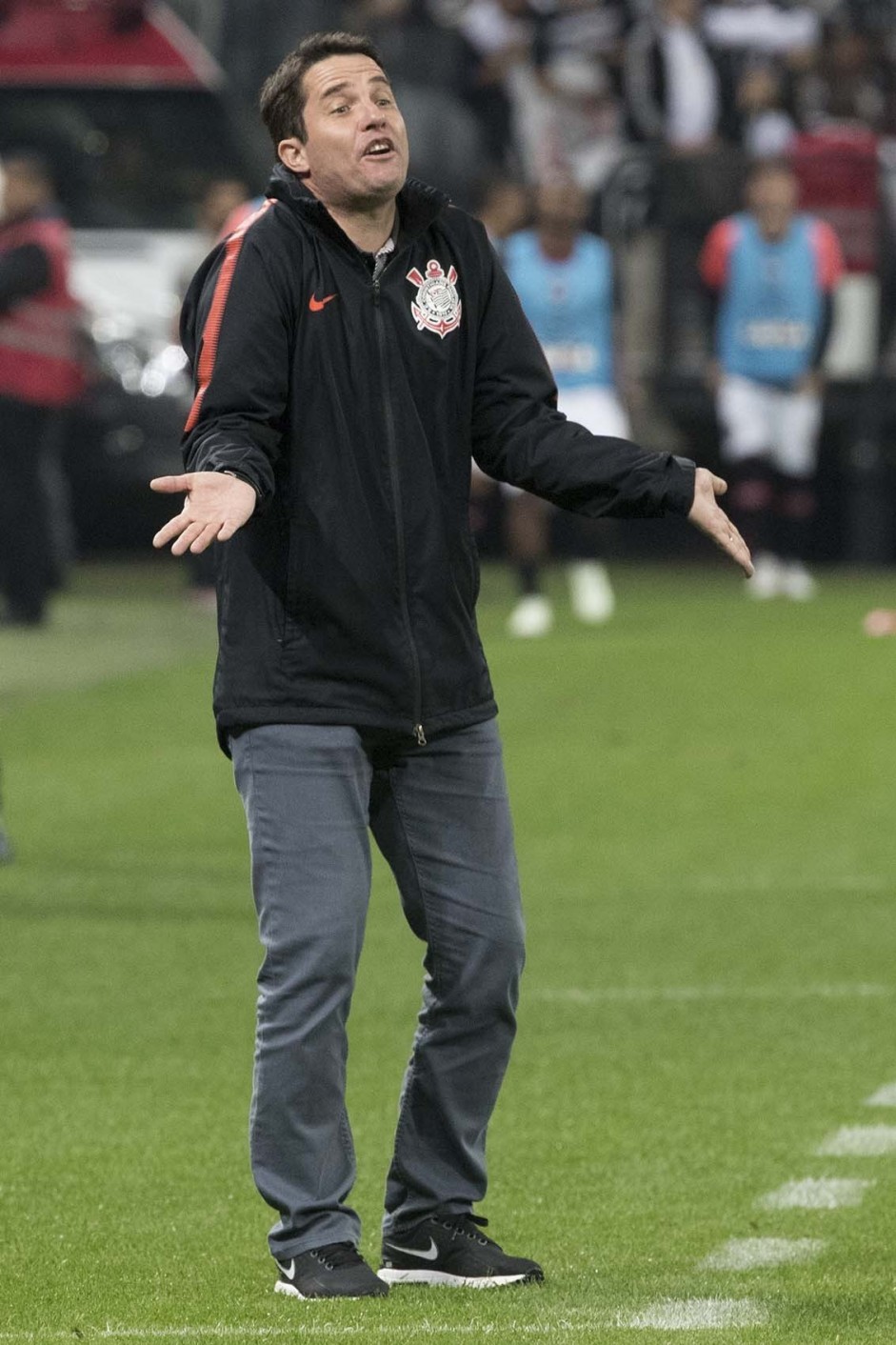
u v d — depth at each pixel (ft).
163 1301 62.44
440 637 63.26
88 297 270.26
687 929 112.78
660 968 104.99
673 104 279.90
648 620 226.99
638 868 127.13
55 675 193.47
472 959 64.08
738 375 247.29
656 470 63.21
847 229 268.41
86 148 276.21
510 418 64.28
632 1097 84.74
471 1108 64.69
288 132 62.90
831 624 222.69
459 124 281.74
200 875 124.67
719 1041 92.58
